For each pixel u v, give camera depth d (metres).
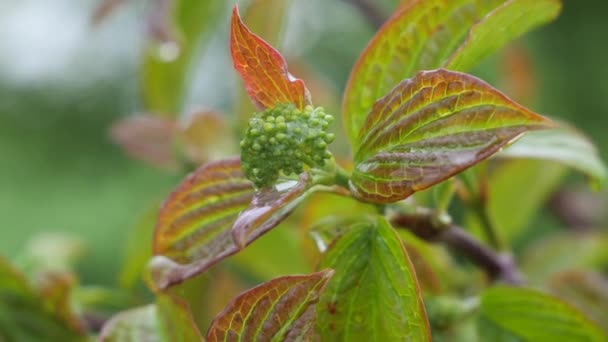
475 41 0.38
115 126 0.55
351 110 0.39
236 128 0.53
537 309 0.41
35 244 0.56
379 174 0.36
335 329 0.37
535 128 0.34
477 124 0.35
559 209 0.66
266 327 0.36
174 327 0.40
